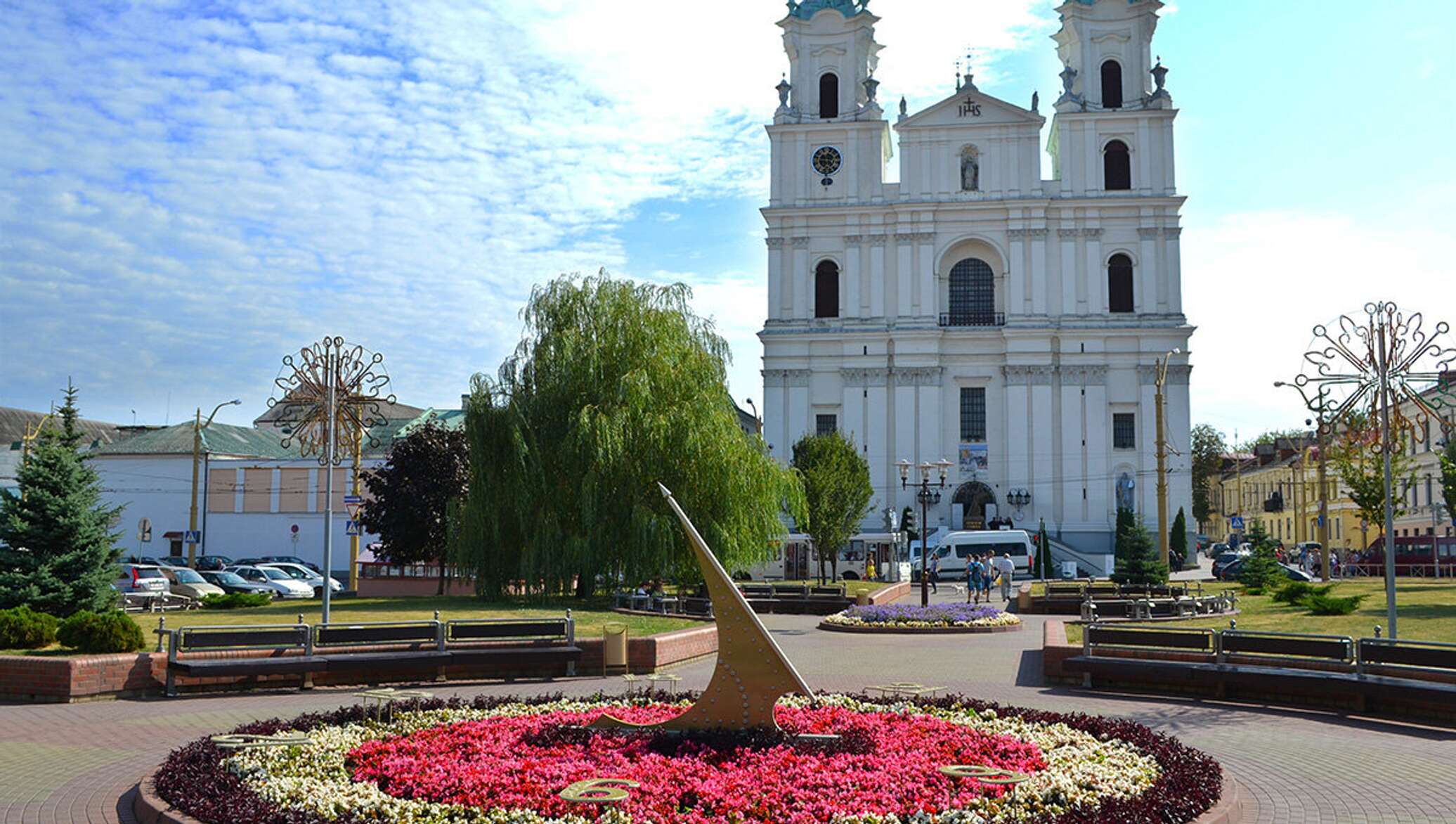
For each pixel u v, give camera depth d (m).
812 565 69.31
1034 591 45.84
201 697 19.31
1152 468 73.69
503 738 13.41
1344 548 88.12
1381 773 13.67
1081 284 75.44
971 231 76.69
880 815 10.34
